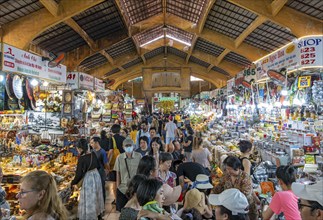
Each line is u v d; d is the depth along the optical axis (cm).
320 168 447
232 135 934
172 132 852
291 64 614
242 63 1470
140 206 221
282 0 670
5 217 250
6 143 541
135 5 979
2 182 411
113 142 514
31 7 721
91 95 905
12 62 492
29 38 750
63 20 758
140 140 452
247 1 746
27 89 551
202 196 272
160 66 2064
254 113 965
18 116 644
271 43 1030
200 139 499
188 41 1470
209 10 895
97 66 1573
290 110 730
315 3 655
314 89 565
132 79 2377
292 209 227
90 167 404
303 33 718
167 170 330
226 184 280
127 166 371
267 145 625
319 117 588
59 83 695
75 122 690
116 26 1080
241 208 190
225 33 1120
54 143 627
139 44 1483
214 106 1762
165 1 1048
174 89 2092
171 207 291
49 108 674
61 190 440
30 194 157
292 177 243
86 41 1045
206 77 2192
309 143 554
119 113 1257
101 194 412
